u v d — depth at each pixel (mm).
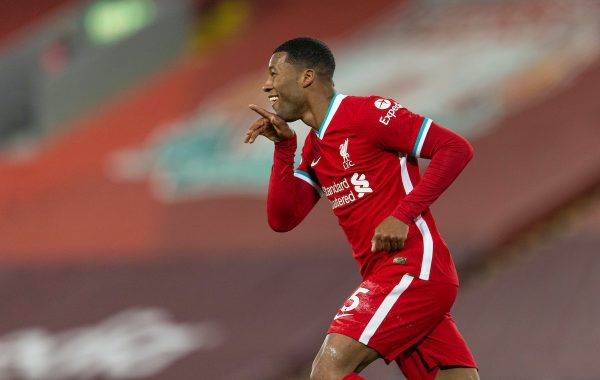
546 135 43750
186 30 67812
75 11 65250
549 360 27281
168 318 34875
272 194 15133
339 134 14133
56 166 55469
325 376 13789
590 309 30234
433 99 49812
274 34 66625
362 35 62969
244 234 41656
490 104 47969
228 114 55625
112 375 31562
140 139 56031
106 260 41844
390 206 14125
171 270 39281
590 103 45906
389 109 13867
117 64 64688
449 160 13594
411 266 14062
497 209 38094
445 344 14727
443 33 59625
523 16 59312
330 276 35594
